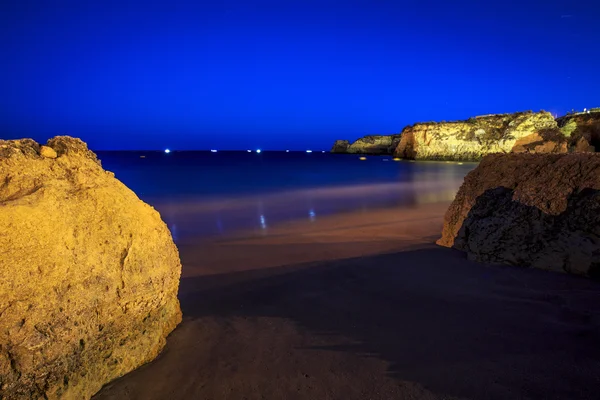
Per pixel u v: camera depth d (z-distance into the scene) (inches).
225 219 511.8
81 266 98.0
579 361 102.4
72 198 104.9
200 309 176.1
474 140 2294.5
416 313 151.3
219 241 376.5
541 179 225.0
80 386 96.1
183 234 416.5
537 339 119.1
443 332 130.6
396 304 163.9
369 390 99.4
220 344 131.9
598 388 89.6
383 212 548.4
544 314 141.0
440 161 2386.8
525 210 220.5
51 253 92.3
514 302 156.6
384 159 3014.3
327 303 172.7
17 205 90.9
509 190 242.5
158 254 122.9
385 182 1116.5
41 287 88.2
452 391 95.1
